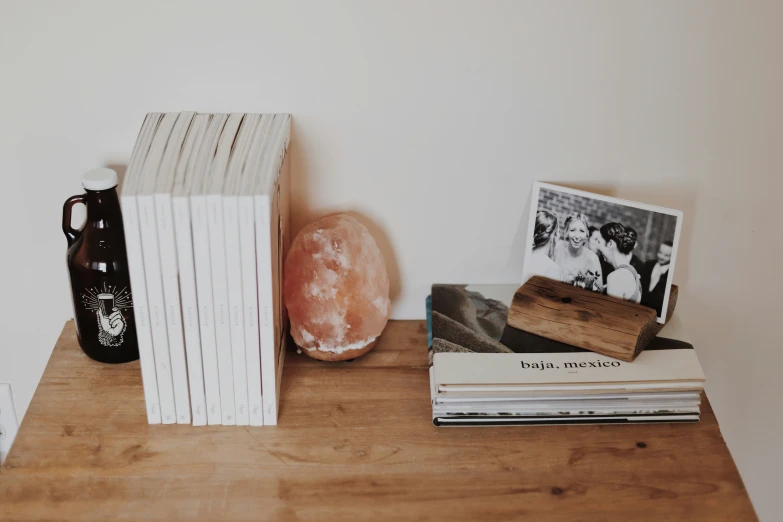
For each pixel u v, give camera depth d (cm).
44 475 85
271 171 85
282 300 101
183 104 98
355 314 97
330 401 96
